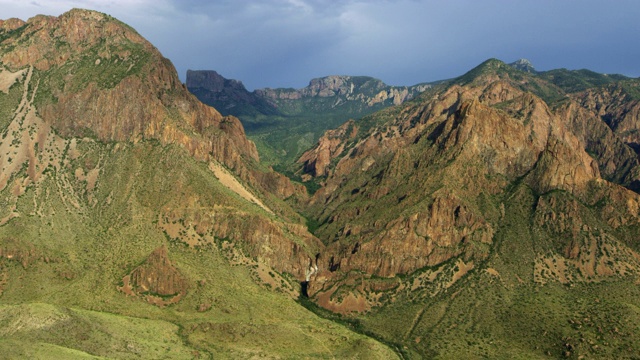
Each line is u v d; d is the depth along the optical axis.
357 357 188.50
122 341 170.50
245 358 181.62
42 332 159.00
